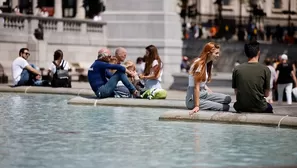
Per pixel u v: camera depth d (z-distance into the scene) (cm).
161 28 4356
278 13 9225
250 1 7900
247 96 1725
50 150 1302
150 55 2233
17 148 1319
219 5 7519
